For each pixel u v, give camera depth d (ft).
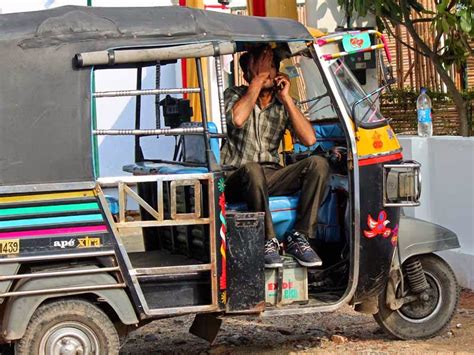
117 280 18.54
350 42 20.48
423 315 23.30
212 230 18.85
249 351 22.40
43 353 18.47
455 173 29.63
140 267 18.94
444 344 22.76
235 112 20.85
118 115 38.55
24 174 18.06
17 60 18.08
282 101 21.30
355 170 20.53
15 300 18.17
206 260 19.22
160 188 18.62
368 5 31.42
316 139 22.61
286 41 19.72
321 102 23.54
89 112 18.35
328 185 21.04
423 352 21.76
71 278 18.33
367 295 21.17
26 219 18.02
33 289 18.17
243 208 20.71
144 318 18.81
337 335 23.50
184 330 25.46
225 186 20.76
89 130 18.34
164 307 18.95
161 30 18.65
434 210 30.73
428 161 30.81
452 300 23.39
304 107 24.21
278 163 21.99
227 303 19.29
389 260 21.13
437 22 30.12
